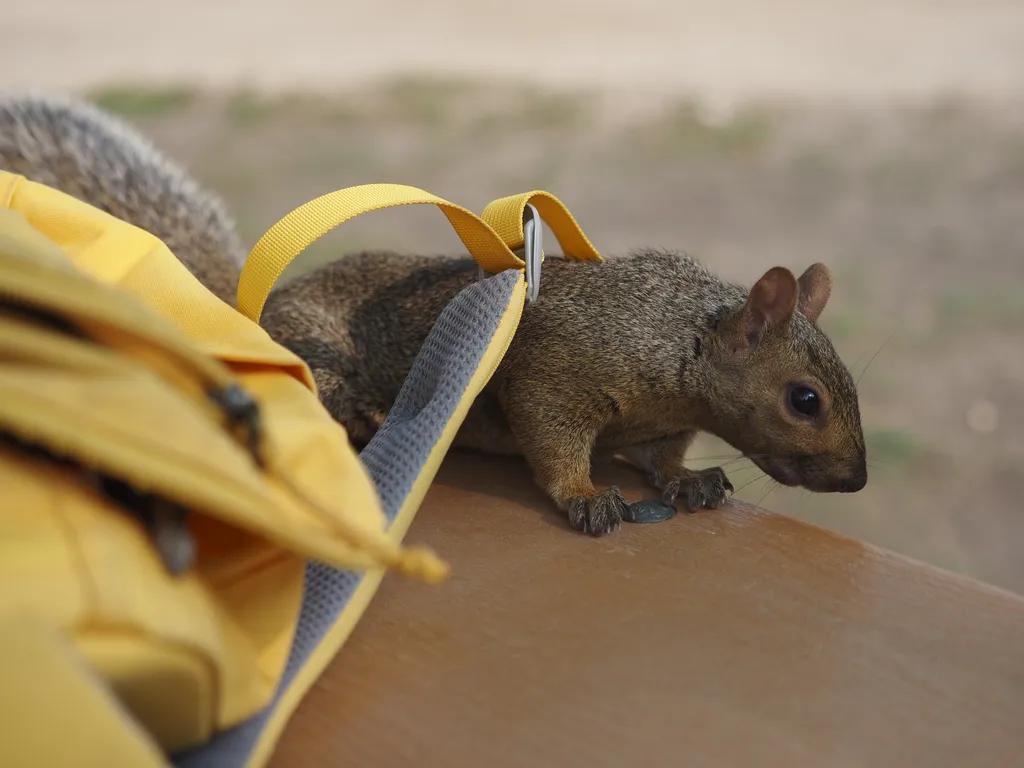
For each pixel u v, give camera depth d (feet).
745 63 7.87
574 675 1.65
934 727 1.61
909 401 4.27
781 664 1.67
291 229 1.80
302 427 1.56
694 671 1.66
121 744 1.15
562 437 2.10
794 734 1.60
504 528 1.90
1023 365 4.47
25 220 1.60
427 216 5.37
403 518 1.70
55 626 1.19
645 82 7.52
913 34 8.39
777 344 2.15
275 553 1.55
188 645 1.30
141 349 1.45
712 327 2.18
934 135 6.64
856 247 5.37
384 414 2.23
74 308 1.32
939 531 3.60
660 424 2.22
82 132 2.55
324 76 7.55
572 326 2.14
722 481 2.08
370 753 1.57
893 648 1.69
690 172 6.17
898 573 1.81
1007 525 3.64
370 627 1.70
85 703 1.15
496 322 1.80
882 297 4.93
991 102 7.09
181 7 9.05
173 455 1.27
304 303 2.25
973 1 9.09
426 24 8.68
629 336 2.14
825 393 2.15
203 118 6.71
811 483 2.19
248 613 1.53
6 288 1.29
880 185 6.05
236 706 1.45
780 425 2.16
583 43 8.30
